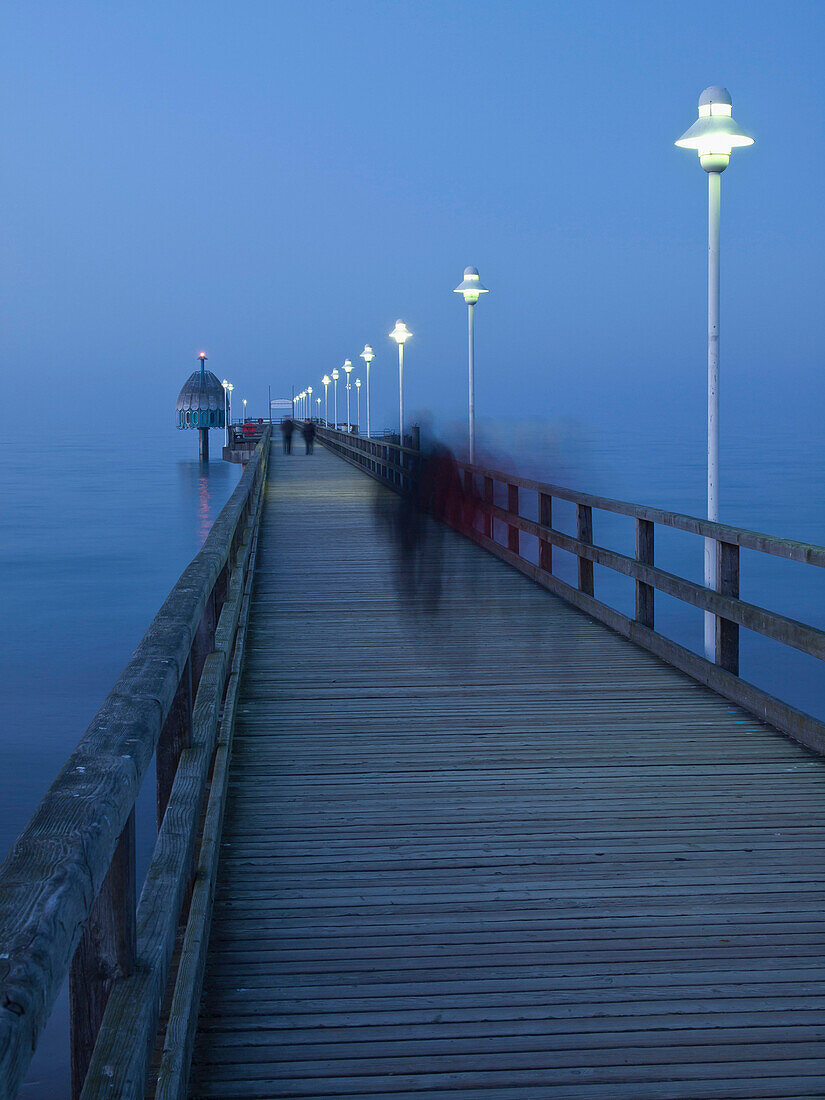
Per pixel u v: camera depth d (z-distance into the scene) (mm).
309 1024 2963
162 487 123250
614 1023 2953
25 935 1192
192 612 3354
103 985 1972
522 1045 2854
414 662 7773
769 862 4094
